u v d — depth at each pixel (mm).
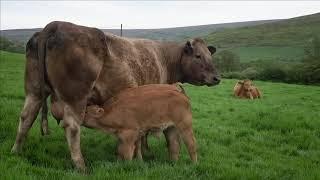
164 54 11500
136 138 9148
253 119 17234
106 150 10672
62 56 8648
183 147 11320
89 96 8992
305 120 16938
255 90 29469
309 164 10859
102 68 9234
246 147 12594
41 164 8953
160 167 8672
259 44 160625
